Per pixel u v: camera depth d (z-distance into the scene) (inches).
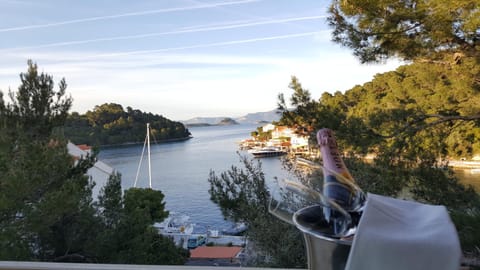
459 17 110.0
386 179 122.3
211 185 162.9
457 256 25.8
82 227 189.5
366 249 26.5
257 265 137.9
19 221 154.8
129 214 212.5
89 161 209.8
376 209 30.0
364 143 125.7
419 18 116.0
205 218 386.9
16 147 174.7
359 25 125.4
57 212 159.8
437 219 30.5
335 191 33.9
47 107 214.4
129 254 189.2
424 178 122.8
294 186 33.8
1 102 203.6
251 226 145.0
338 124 129.0
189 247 333.7
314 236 31.0
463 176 128.0
